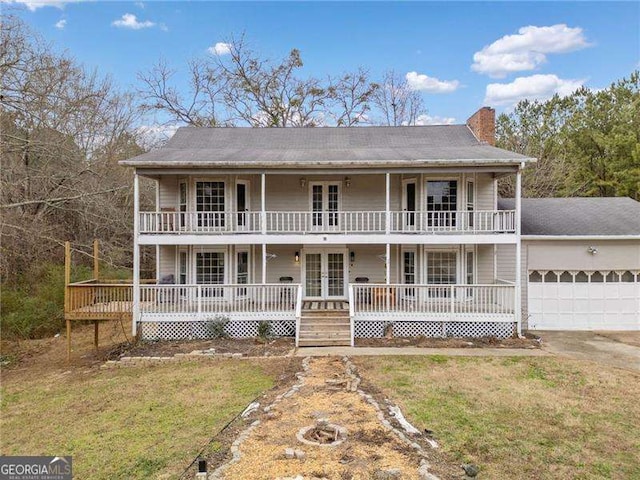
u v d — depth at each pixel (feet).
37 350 50.67
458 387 31.14
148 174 47.06
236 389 31.81
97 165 81.30
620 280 52.24
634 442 22.79
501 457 21.06
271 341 45.68
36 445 24.06
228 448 21.89
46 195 72.23
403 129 63.16
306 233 49.06
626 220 54.24
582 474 19.70
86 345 51.06
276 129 63.52
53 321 59.31
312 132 62.75
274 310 47.73
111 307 46.19
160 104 105.29
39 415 29.01
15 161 68.85
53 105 65.51
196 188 52.60
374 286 47.09
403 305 49.01
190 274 52.75
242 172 47.06
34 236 66.03
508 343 44.55
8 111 62.18
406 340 45.75
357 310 47.83
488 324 47.24
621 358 39.24
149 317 46.93
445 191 51.62
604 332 50.62
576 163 101.35
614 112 102.47
